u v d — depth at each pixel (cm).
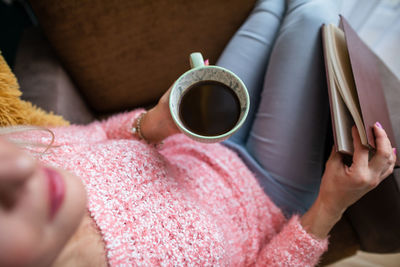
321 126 66
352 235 73
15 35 129
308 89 64
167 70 91
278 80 67
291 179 69
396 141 60
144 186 47
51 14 71
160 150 69
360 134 48
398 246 61
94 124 68
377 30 92
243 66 74
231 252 56
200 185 59
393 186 56
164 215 45
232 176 64
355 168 49
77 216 26
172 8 76
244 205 62
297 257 54
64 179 26
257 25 76
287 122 66
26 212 21
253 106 78
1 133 40
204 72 43
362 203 64
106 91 93
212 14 80
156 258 41
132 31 78
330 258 73
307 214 58
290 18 70
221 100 43
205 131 43
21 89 77
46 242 23
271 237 65
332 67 54
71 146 50
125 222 41
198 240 46
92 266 37
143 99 99
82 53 81
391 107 65
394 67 98
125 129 62
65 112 79
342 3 80
